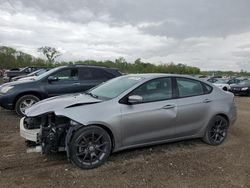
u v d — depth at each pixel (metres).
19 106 8.12
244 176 4.27
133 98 4.55
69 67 8.82
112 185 3.83
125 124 4.57
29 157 4.73
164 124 4.96
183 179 4.09
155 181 3.99
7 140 5.68
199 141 5.93
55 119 4.45
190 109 5.25
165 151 5.21
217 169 4.50
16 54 55.41
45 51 58.94
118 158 4.78
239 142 6.04
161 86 5.11
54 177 4.02
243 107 12.66
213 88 5.81
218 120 5.71
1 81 24.42
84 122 4.22
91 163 4.33
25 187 3.72
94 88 5.63
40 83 8.36
